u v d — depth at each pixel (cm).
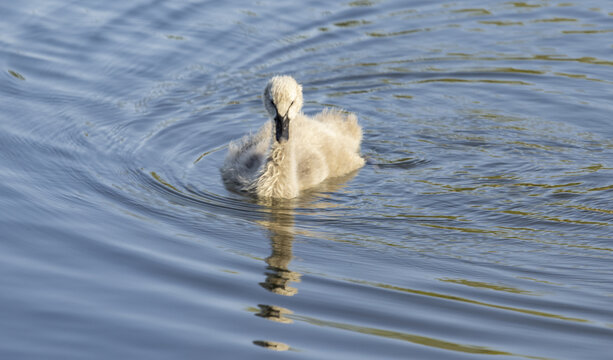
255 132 1745
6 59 1922
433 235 1336
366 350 977
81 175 1488
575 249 1288
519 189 1509
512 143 1698
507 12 2302
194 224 1339
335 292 1123
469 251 1277
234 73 1969
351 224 1375
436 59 2061
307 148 1598
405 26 2222
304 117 1709
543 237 1329
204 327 1010
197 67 1975
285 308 1072
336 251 1263
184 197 1459
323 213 1424
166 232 1295
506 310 1091
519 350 991
